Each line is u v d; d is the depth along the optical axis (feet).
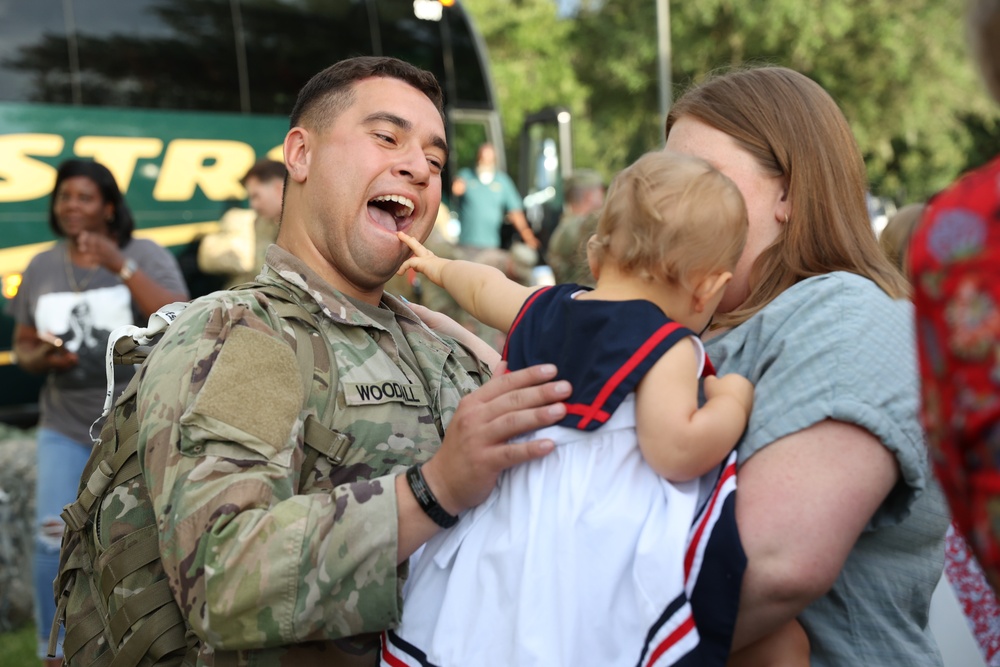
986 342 2.90
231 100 27.66
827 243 5.49
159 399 5.36
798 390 4.82
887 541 5.08
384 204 6.75
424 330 7.09
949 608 7.36
